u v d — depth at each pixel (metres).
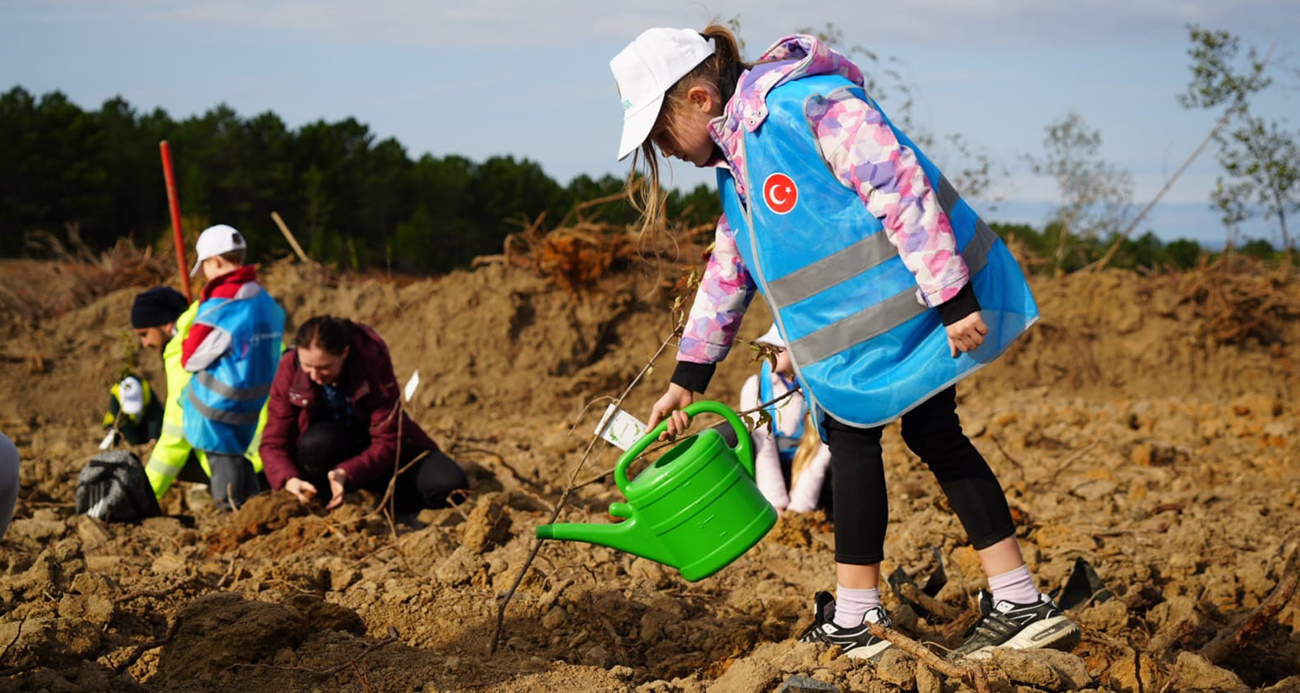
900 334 2.83
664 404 3.29
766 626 3.73
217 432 5.62
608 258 10.24
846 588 3.06
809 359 2.91
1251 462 7.10
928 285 2.70
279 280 10.79
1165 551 4.93
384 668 3.26
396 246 29.75
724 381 10.01
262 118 31.92
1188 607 3.87
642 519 3.13
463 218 33.25
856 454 3.02
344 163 31.73
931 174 2.87
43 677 2.96
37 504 5.57
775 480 5.27
